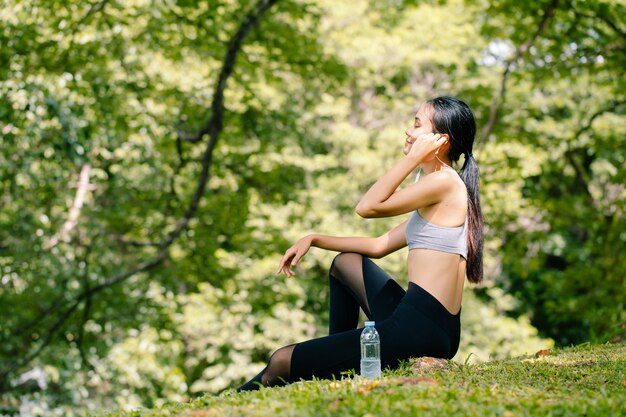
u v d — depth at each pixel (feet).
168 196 44.57
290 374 12.71
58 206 41.78
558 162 50.65
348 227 44.83
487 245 45.52
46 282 40.83
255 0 36.11
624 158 46.68
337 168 50.03
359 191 47.73
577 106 50.75
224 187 45.98
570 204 44.88
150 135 38.40
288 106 45.98
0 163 32.48
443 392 9.62
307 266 45.60
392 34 47.24
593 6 34.71
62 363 43.21
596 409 8.93
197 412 9.59
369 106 51.85
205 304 46.60
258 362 48.39
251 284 45.62
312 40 37.83
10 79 31.27
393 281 13.97
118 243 45.50
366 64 46.24
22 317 42.96
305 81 42.19
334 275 14.56
